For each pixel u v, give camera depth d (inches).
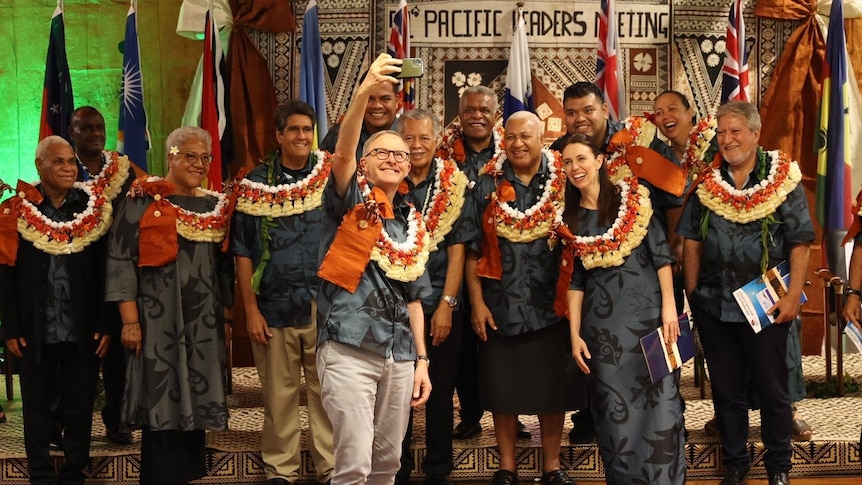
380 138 135.6
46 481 169.6
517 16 254.8
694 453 177.2
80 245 170.1
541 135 165.5
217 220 169.0
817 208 245.3
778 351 159.8
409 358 137.0
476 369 183.6
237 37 252.8
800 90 255.9
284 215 166.9
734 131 158.7
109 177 190.5
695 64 258.2
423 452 179.0
